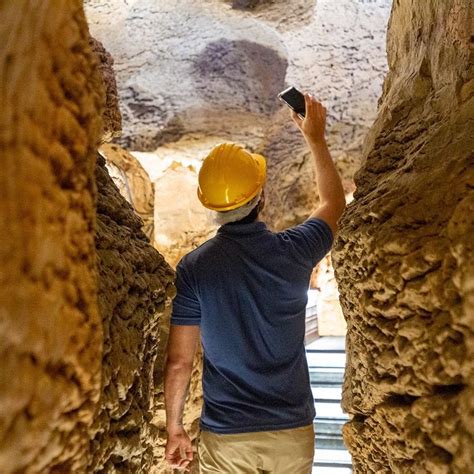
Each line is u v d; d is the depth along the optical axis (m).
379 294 1.17
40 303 0.79
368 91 3.83
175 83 3.91
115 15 3.80
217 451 1.54
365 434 1.32
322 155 1.80
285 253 1.56
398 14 1.82
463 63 1.25
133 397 1.25
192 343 1.62
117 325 1.17
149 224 3.27
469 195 1.01
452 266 0.99
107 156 3.02
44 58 0.83
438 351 1.00
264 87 3.97
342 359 3.11
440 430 1.00
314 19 3.86
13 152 0.75
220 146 1.62
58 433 0.85
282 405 1.54
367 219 1.27
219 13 3.79
